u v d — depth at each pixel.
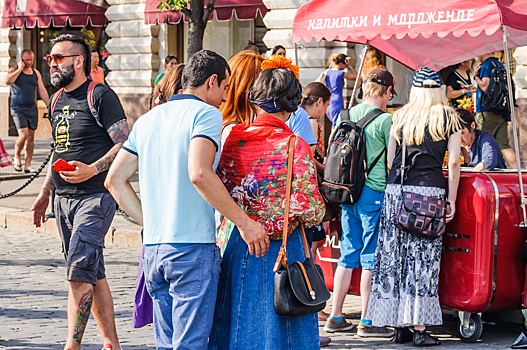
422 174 8.30
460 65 15.73
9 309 9.86
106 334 7.79
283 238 5.68
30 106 22.11
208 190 5.46
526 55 18.28
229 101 6.96
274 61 6.01
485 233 8.27
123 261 12.98
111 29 28.25
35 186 20.16
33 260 13.05
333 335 8.98
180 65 7.62
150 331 9.01
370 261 8.79
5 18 30.39
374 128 8.70
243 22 25.89
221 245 6.10
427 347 8.45
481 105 15.27
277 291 5.59
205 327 5.68
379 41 12.80
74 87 7.66
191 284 5.65
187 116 5.73
